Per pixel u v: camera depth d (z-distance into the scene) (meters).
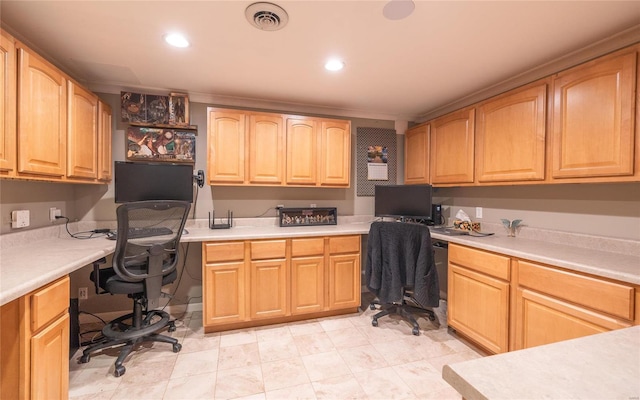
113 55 2.04
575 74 1.77
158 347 2.18
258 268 2.47
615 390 0.48
